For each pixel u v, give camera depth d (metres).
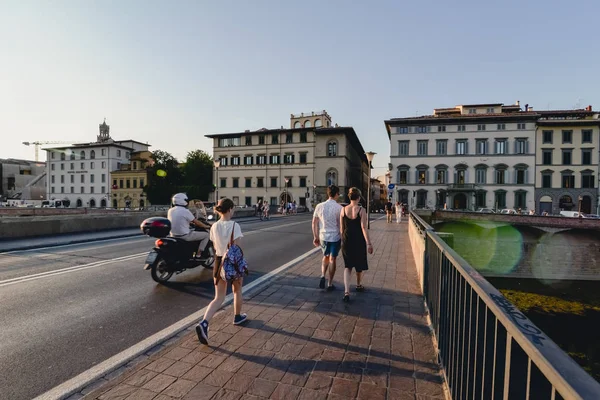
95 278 7.06
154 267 6.63
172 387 2.95
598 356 13.01
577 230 30.02
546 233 30.88
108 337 4.11
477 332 1.98
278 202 58.22
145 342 3.91
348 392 2.88
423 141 48.44
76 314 4.91
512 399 1.39
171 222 6.94
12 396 2.88
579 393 0.75
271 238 14.71
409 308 5.06
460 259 2.62
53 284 6.57
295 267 8.16
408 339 3.95
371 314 4.79
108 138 90.31
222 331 4.17
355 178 66.88
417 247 7.60
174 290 6.21
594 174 43.31
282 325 4.37
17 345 3.88
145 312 5.01
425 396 2.83
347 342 3.86
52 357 3.59
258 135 60.06
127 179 71.75
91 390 2.96
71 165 78.06
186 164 70.31
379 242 13.13
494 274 26.86
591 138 43.56
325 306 5.14
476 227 34.03
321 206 6.11
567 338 14.63
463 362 2.32
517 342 1.26
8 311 5.02
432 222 34.09
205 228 7.34
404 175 49.12
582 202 43.62
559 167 44.34
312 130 56.03
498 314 1.51
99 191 74.69
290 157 57.62
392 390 2.91
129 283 6.68
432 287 4.34
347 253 5.46
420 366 3.33
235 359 3.45
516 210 45.06
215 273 4.10
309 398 2.79
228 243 4.13
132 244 12.15
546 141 44.84
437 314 3.72
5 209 32.03
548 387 1.13
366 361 3.42
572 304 19.14
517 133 45.25
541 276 26.17
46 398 2.84
